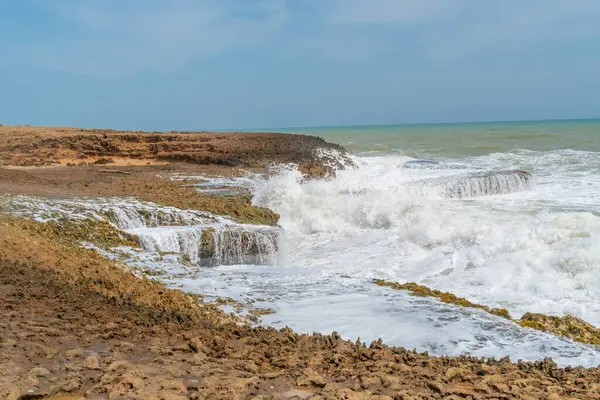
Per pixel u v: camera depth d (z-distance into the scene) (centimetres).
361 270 1070
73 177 1934
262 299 779
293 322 675
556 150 3244
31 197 1250
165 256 1015
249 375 402
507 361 517
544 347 600
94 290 657
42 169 2256
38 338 446
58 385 354
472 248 1129
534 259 995
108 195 1418
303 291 825
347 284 872
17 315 501
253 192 1688
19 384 349
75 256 833
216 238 1141
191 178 1994
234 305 733
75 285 655
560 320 707
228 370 413
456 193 1806
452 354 572
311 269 1012
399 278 1002
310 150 2817
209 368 411
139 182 1791
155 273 905
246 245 1159
